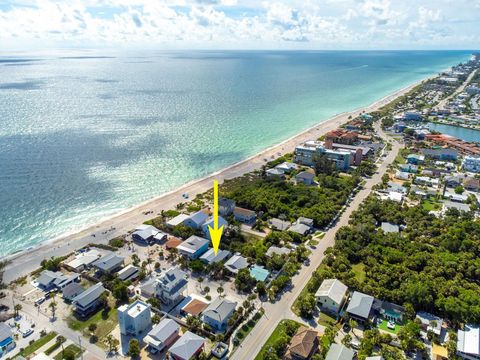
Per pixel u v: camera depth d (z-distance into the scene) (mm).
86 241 135875
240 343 89938
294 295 108438
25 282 112000
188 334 89062
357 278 117125
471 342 88188
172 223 146250
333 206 163875
